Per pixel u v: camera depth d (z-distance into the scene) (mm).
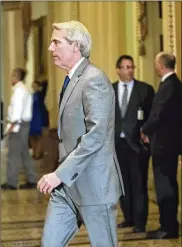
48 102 15055
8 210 9008
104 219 4145
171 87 6703
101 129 3953
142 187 7180
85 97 4023
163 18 8898
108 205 4117
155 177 6891
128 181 7289
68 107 4113
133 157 7145
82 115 4074
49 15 15656
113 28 11727
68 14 13258
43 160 13367
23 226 7844
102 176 4086
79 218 4309
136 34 10883
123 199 7406
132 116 7180
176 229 6949
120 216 8250
